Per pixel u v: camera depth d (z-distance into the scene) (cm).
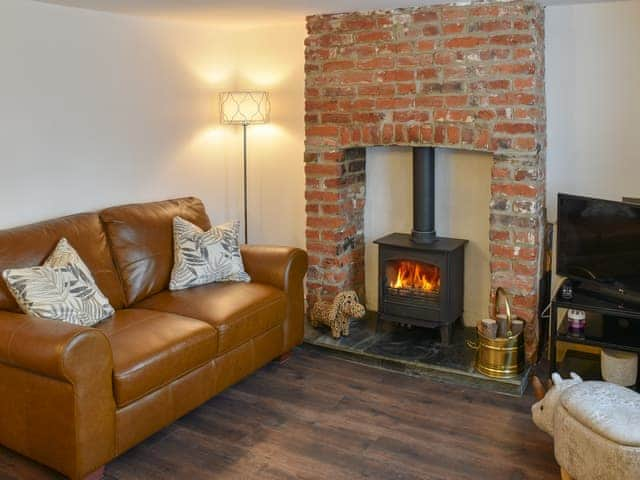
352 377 383
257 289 384
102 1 354
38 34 356
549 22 387
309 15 420
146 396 294
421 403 350
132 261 378
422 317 411
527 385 369
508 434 316
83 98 386
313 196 443
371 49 403
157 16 415
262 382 376
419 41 387
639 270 333
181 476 281
